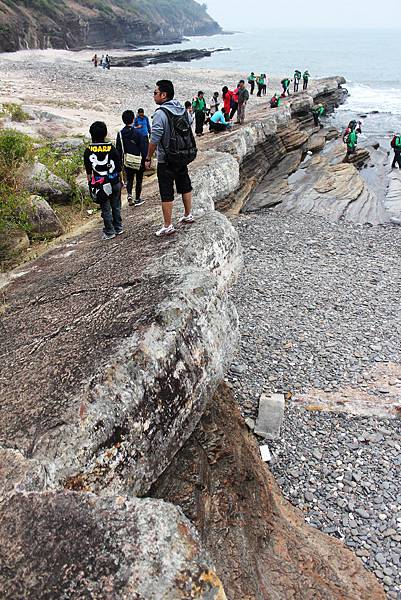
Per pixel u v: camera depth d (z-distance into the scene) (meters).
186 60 86.75
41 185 12.84
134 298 6.10
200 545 3.00
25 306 6.95
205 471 5.70
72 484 4.16
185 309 5.66
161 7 170.38
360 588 5.87
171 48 114.12
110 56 76.62
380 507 7.15
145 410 4.84
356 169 24.11
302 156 25.77
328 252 15.77
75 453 4.27
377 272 14.45
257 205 19.70
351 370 9.98
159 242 7.90
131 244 8.27
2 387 5.07
